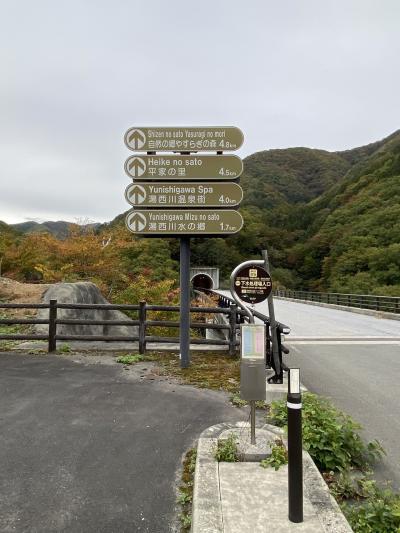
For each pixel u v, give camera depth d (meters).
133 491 3.22
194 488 3.02
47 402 5.20
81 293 12.41
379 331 14.61
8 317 10.39
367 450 3.91
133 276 20.86
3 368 6.82
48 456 3.77
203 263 72.50
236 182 7.36
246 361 3.45
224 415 4.84
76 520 2.86
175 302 15.95
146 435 4.26
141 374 6.57
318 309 27.66
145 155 7.32
